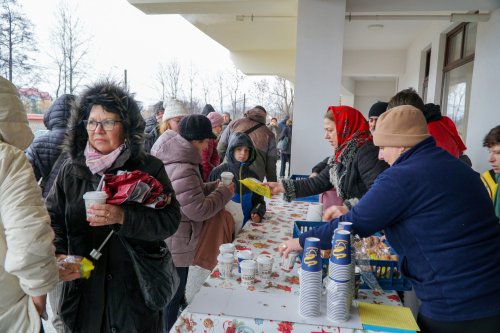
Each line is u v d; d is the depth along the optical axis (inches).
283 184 85.6
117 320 51.0
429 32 251.6
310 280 41.7
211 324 42.4
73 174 50.1
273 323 41.2
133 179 47.4
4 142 41.7
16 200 39.2
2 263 41.0
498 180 83.0
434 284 41.6
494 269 40.6
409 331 39.8
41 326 43.3
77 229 50.7
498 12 147.1
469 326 40.0
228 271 52.6
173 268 56.9
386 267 50.2
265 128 141.6
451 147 95.7
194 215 73.0
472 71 183.8
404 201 41.6
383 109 89.5
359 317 42.3
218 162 151.9
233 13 194.9
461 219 40.8
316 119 154.9
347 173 72.8
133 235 47.7
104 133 48.6
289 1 175.0
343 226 43.3
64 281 48.6
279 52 351.6
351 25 256.4
